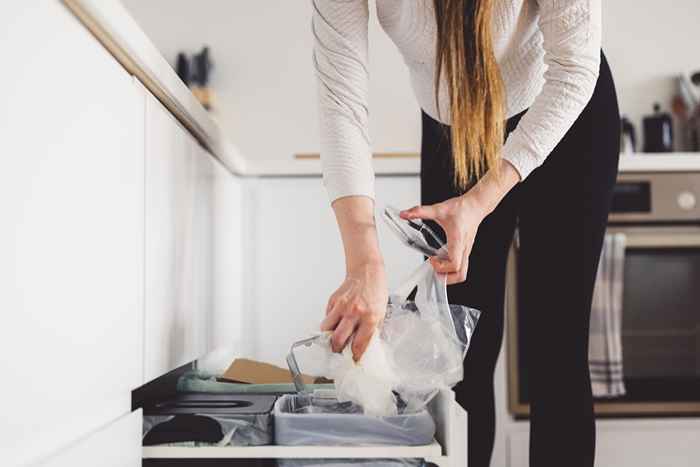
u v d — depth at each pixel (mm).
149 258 993
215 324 1564
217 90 2721
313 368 948
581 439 1116
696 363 2156
